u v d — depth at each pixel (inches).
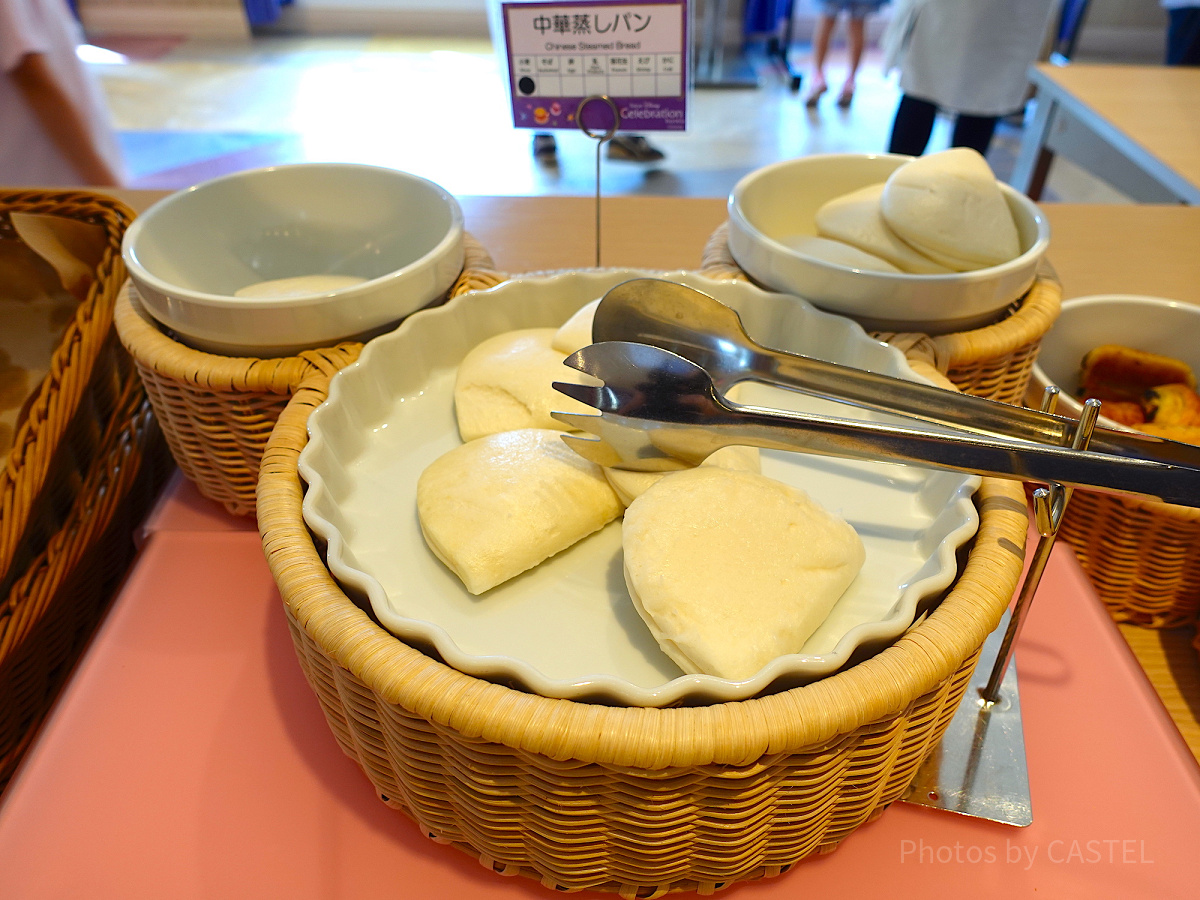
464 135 87.0
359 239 28.3
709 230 35.7
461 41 119.8
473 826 15.1
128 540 27.3
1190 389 28.5
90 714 19.3
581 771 12.6
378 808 17.9
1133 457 14.6
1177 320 28.7
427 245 26.6
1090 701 19.8
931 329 22.7
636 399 17.3
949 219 23.4
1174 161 42.6
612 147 79.0
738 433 16.9
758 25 109.1
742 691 13.0
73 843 17.0
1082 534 25.2
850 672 13.0
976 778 18.0
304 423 18.9
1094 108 49.6
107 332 23.9
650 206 37.8
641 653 16.3
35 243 25.9
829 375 18.2
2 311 28.4
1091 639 21.1
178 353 20.7
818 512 17.0
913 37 64.9
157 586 22.5
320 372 20.5
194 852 16.9
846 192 28.8
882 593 17.3
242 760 18.6
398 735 13.9
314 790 18.1
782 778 13.4
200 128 91.4
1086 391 30.2
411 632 14.1
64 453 23.0
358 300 21.1
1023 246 25.1
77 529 22.5
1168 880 16.4
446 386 23.5
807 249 25.0
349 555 16.7
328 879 16.7
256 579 22.7
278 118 94.2
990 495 16.6
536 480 18.2
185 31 119.2
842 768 14.0
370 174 27.0
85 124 50.2
